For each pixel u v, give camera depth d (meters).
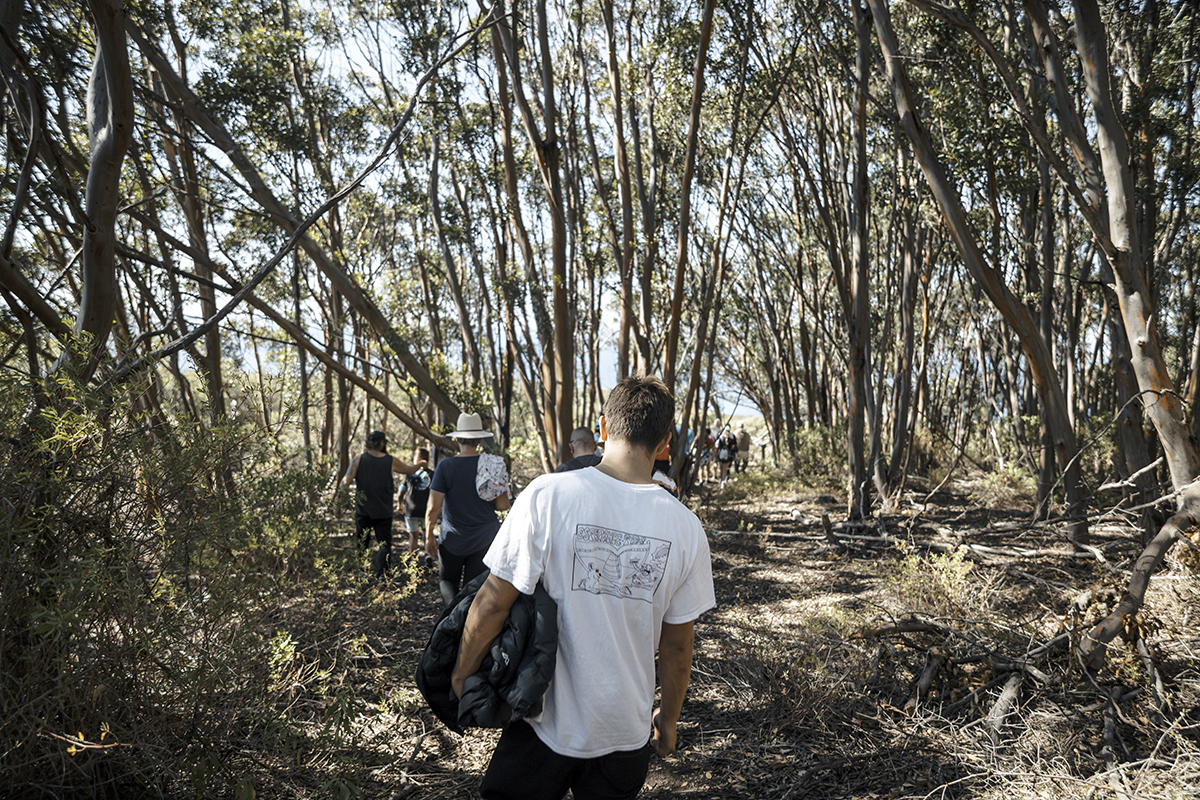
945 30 7.24
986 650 3.94
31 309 3.10
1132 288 5.14
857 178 9.66
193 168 7.02
